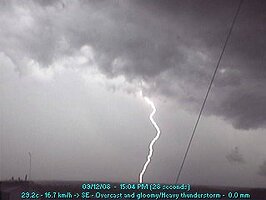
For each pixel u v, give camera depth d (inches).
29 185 776.3
